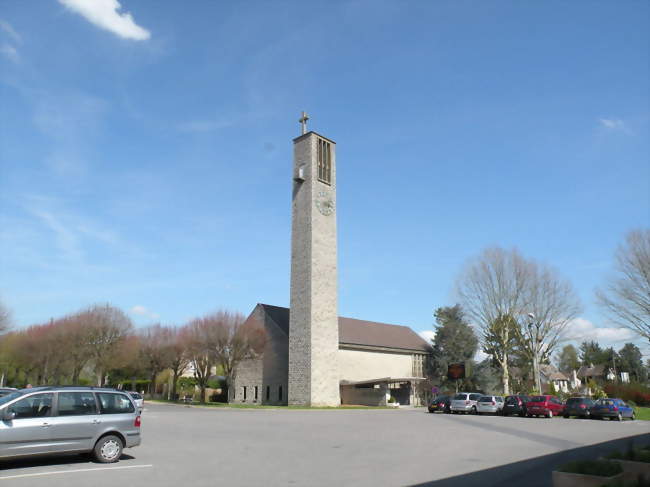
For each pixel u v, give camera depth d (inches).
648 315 1737.2
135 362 2657.5
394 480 475.8
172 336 2544.3
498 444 757.3
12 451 490.9
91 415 544.1
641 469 431.2
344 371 2306.8
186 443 736.3
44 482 446.9
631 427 1087.0
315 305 2010.3
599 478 382.0
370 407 2034.9
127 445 563.2
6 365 2989.7
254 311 2444.6
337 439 810.8
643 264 1729.8
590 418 1441.9
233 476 488.7
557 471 407.2
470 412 1617.9
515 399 1515.7
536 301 2086.6
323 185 2148.1
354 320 2664.9
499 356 2187.5
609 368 4500.5
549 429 1023.0
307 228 2078.0
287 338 2233.0
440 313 2800.2
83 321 2630.4
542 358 2128.4
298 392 1978.3
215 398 2549.2
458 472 519.2
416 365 2709.2
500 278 2144.4
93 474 486.3
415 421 1216.8
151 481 459.5
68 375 2918.3
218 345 2137.1
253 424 1083.3
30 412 511.5
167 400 2422.5
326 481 469.4
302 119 2229.3
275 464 561.3
